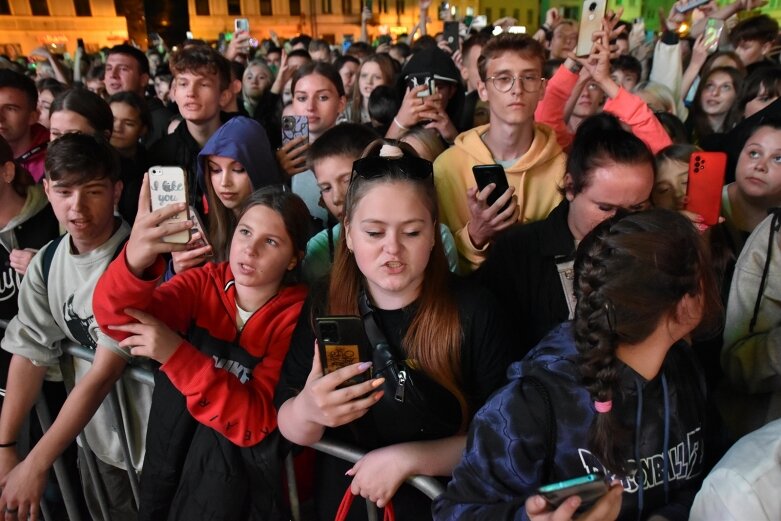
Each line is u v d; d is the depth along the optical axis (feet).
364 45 22.35
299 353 4.09
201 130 9.04
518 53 6.05
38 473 4.58
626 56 12.60
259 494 4.21
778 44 15.87
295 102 9.80
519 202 6.45
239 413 4.00
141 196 4.05
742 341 4.79
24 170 6.39
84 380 4.71
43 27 60.90
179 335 4.32
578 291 2.96
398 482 3.61
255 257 4.33
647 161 4.34
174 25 64.23
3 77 9.02
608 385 2.72
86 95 8.40
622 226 2.83
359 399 3.42
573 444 2.89
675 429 3.05
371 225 3.50
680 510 3.07
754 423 4.83
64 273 5.30
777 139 5.71
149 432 4.46
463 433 3.90
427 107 7.87
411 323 3.79
